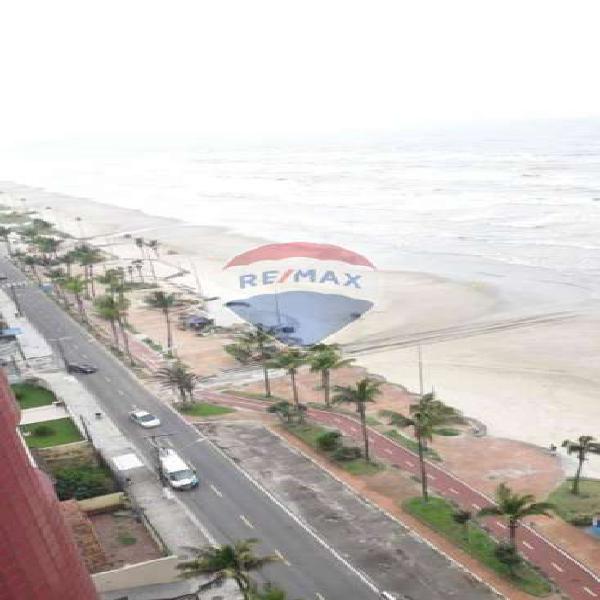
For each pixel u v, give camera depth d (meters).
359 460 77.00
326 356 91.12
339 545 61.34
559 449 79.25
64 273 167.12
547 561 58.06
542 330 122.00
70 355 117.44
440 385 100.62
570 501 67.25
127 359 114.75
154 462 78.19
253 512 67.38
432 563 58.06
